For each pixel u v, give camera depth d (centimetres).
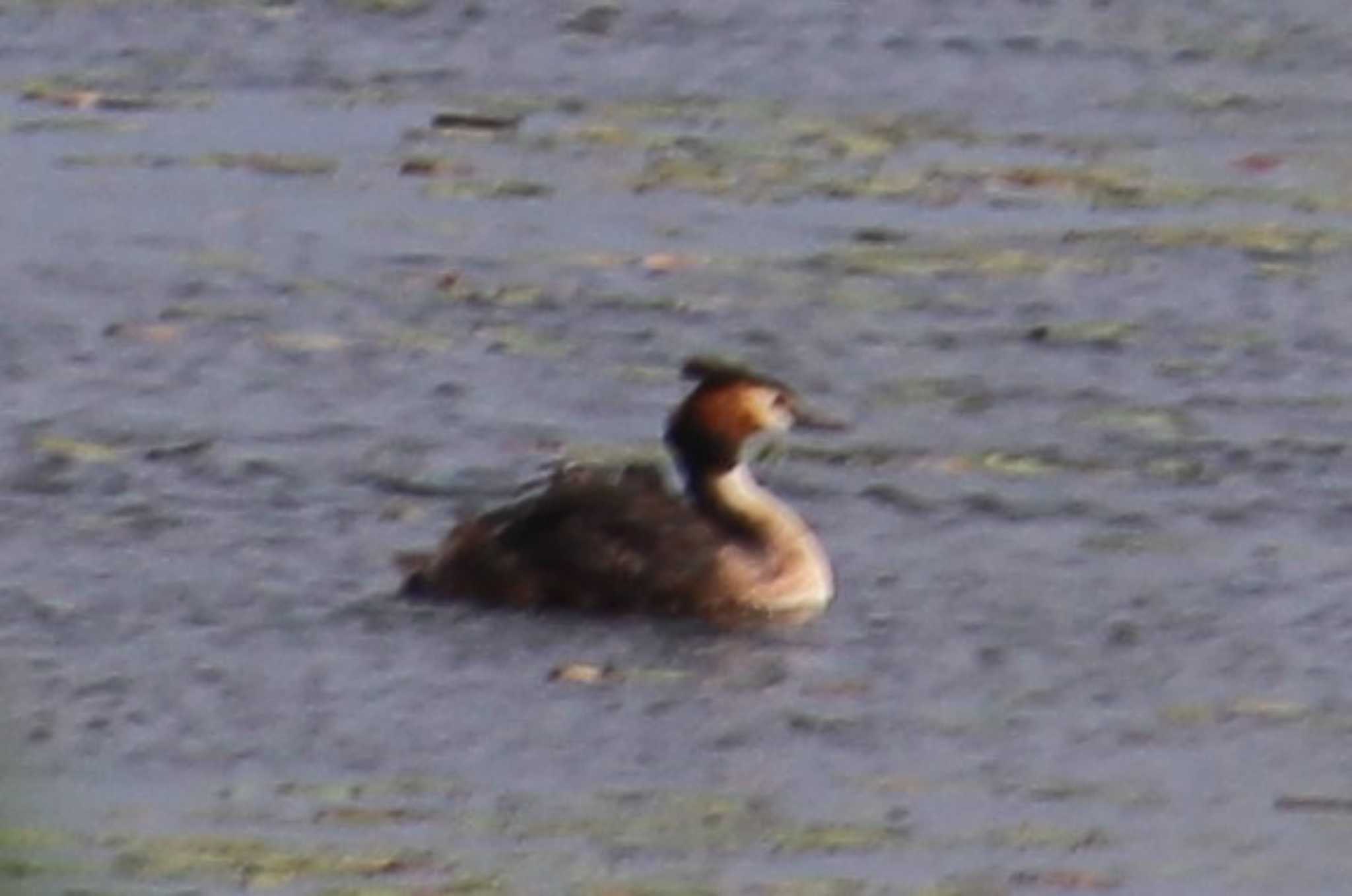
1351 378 2355
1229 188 2733
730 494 1980
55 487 2119
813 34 3056
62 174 2722
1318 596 2009
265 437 2211
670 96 2923
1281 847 1723
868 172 2755
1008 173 2756
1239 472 2189
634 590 1955
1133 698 1881
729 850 1702
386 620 1939
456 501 2120
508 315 2445
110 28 3048
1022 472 2186
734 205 2680
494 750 1795
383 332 2406
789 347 2395
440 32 3055
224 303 2458
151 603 1952
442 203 2672
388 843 1694
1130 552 2069
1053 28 3081
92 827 1702
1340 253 2589
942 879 1681
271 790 1745
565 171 2752
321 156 2775
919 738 1828
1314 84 2961
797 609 1964
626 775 1778
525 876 1666
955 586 2016
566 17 3086
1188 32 3078
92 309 2441
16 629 1916
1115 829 1739
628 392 2308
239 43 3022
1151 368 2369
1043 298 2492
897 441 2238
